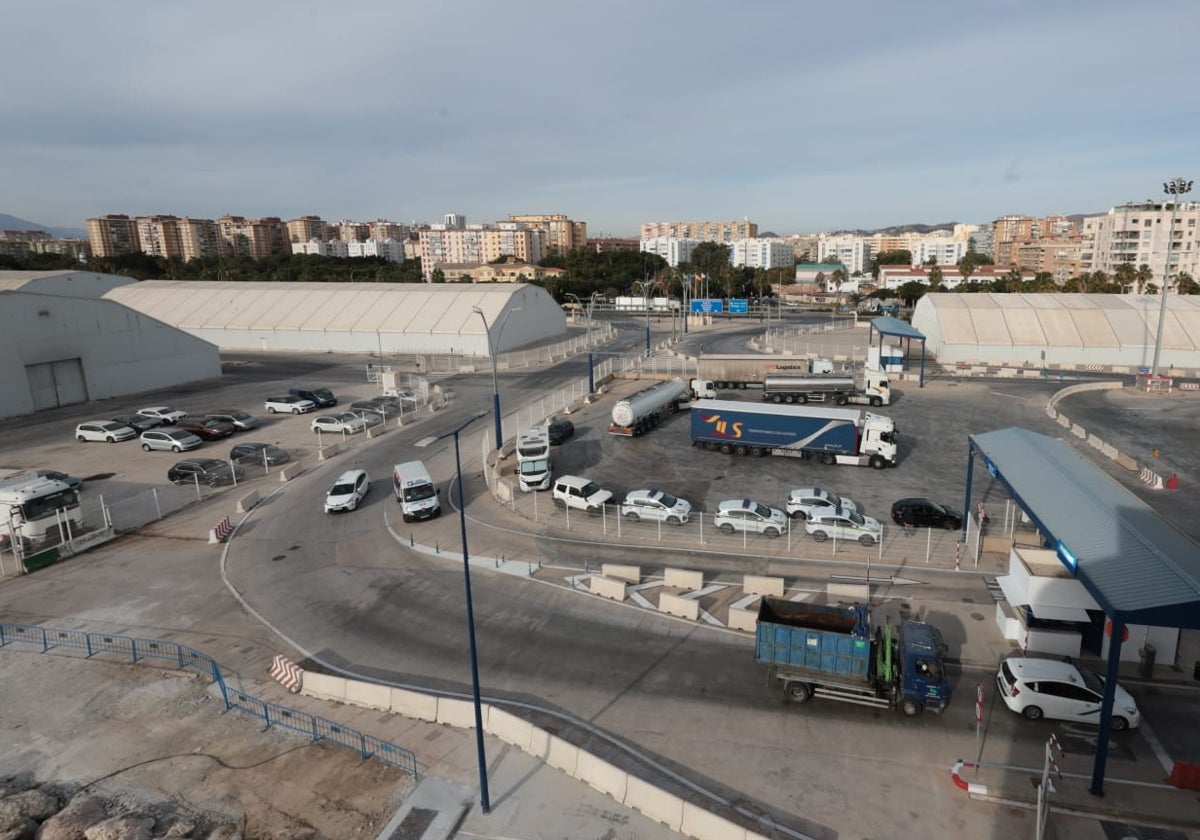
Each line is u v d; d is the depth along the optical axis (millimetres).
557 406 65375
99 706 23938
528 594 30906
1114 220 186375
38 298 66312
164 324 79000
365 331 100938
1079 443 50812
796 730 21641
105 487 46594
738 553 34219
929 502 36750
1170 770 19703
